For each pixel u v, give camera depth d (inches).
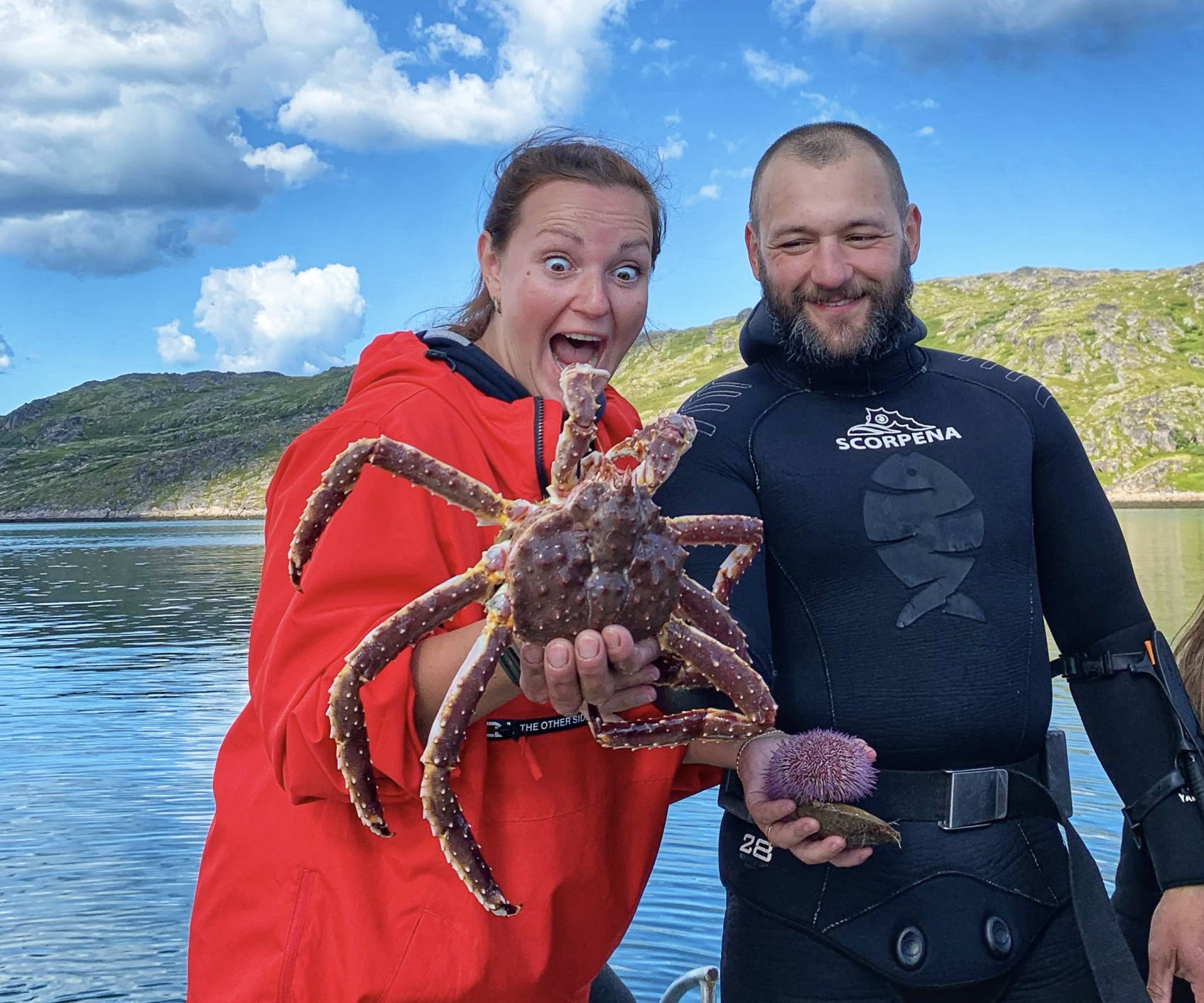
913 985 42.0
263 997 37.4
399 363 40.5
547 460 39.6
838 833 38.3
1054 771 46.9
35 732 259.1
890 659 43.6
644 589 32.9
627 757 43.7
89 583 722.2
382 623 33.2
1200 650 55.3
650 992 116.8
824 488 45.1
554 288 41.3
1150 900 52.4
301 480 38.4
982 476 46.1
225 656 389.7
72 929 140.8
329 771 34.8
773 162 48.0
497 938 37.9
